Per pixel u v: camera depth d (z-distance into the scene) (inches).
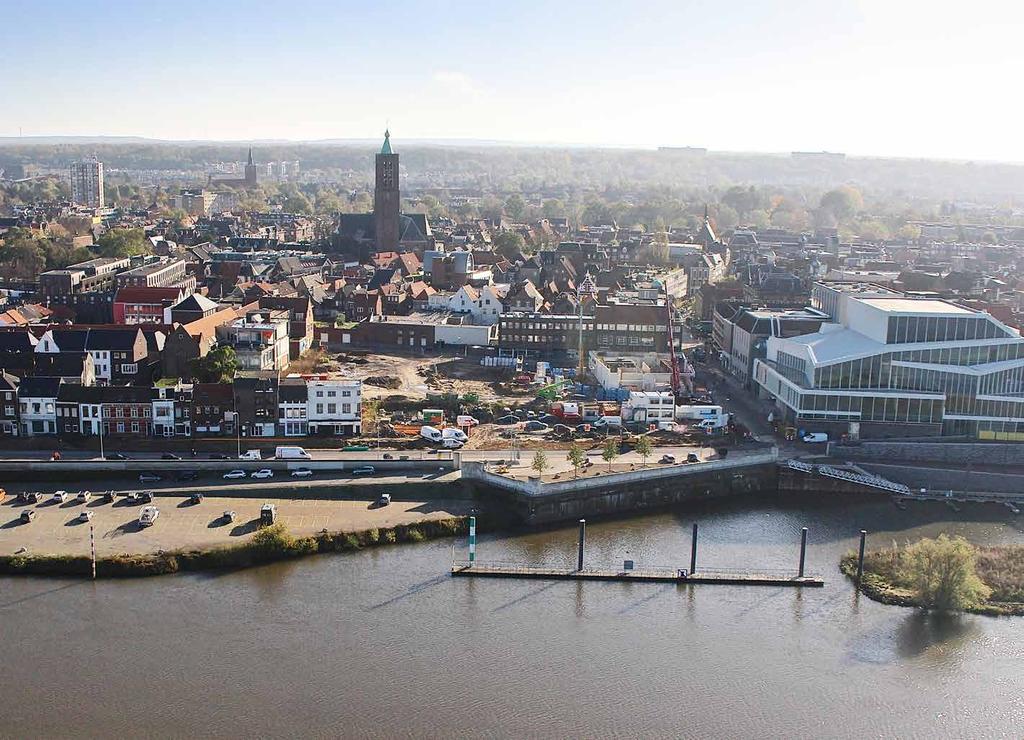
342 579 6451.8
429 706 5137.8
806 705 5251.0
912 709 5241.1
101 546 6555.1
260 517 7047.2
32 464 7608.3
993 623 6112.2
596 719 5078.7
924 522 7613.2
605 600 6294.3
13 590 6131.9
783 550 7057.1
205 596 6156.5
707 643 5812.0
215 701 5108.3
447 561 6776.6
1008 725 5132.9
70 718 4943.4
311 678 5334.6
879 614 6195.9
